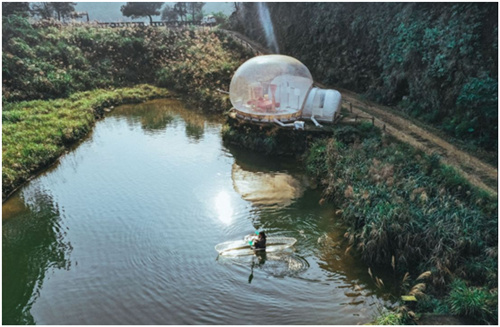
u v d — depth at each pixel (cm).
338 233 1372
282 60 2191
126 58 3944
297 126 2023
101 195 1717
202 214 1528
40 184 1847
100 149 2270
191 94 3319
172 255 1275
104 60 3825
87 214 1564
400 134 1912
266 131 2117
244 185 1767
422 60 2106
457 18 1917
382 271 1173
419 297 1009
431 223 1202
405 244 1171
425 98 2119
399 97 2391
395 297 1066
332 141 1880
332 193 1597
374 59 2659
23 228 1480
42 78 3180
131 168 1991
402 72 2291
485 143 1720
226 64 3397
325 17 3098
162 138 2430
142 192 1730
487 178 1483
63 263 1262
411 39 2184
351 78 2756
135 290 1123
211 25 4972
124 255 1291
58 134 2320
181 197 1672
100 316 1029
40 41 3669
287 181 1794
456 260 1111
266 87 2148
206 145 2284
